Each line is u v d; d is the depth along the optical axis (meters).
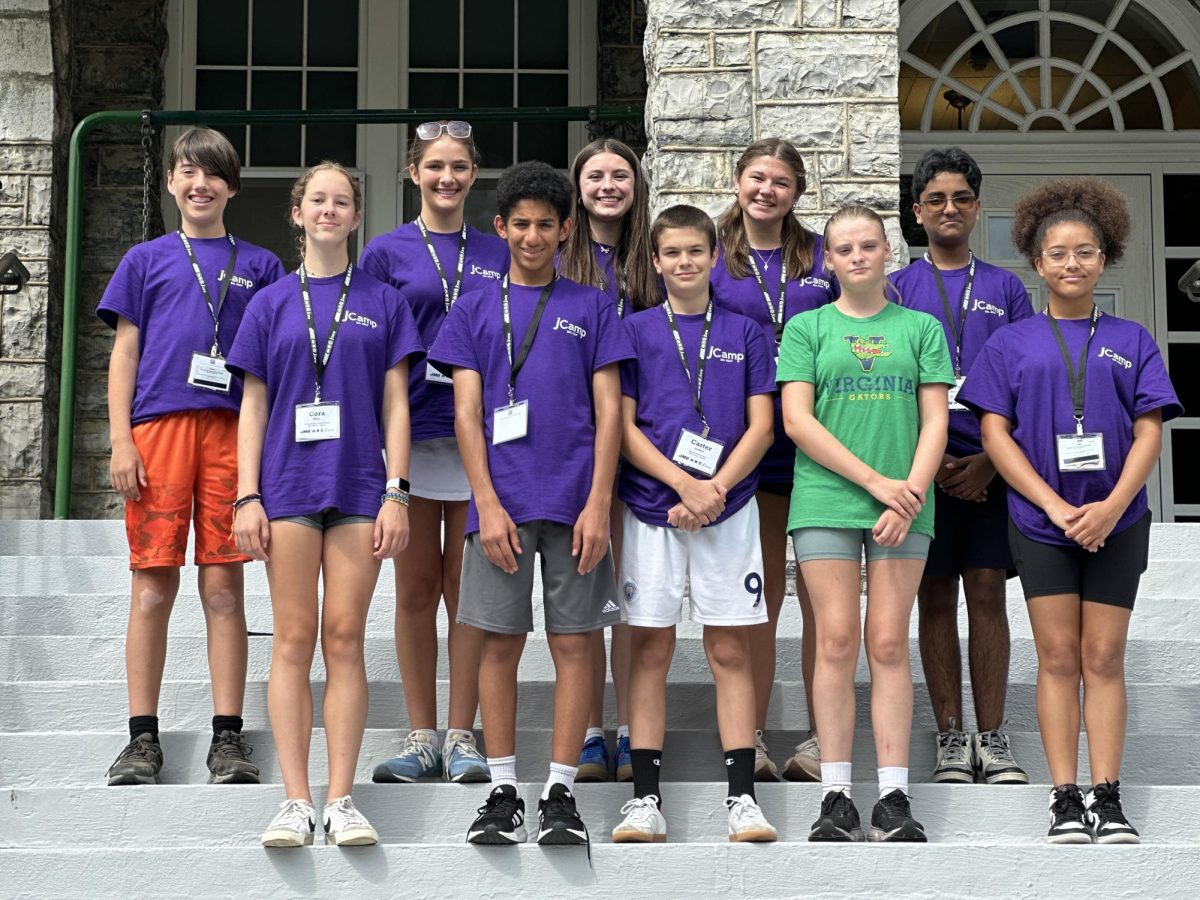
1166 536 7.37
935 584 5.24
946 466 5.15
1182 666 5.90
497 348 4.75
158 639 5.00
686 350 4.89
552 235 4.82
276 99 11.41
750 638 5.09
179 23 11.27
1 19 10.00
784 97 7.71
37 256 9.91
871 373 4.76
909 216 10.93
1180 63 11.02
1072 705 4.70
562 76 11.52
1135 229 10.95
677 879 4.32
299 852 4.30
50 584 6.94
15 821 4.56
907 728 4.61
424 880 4.30
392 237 5.41
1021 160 10.98
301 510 4.58
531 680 5.79
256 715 5.37
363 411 4.71
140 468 5.03
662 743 4.66
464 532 4.99
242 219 11.35
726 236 5.36
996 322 5.38
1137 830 4.73
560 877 4.32
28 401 9.88
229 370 5.00
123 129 10.73
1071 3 11.07
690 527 4.65
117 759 4.82
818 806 4.75
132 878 4.28
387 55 11.45
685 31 7.77
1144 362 4.85
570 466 4.65
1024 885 4.34
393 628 6.29
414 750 4.98
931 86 11.02
